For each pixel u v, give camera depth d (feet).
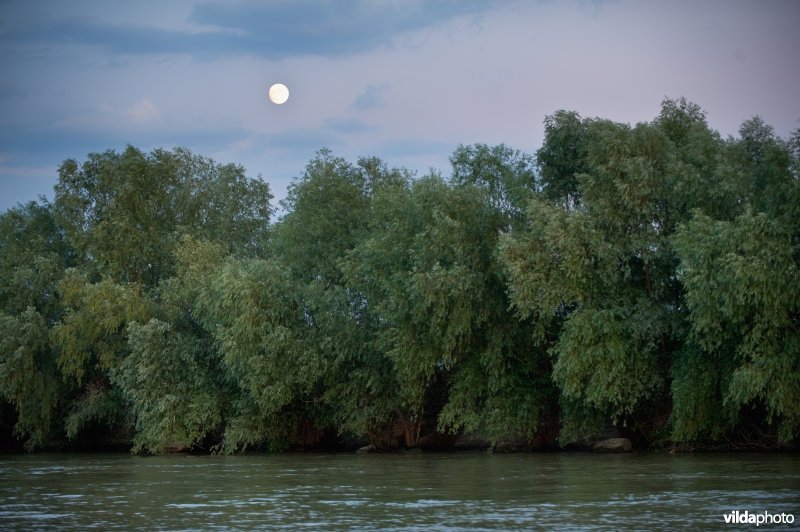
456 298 159.02
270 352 175.63
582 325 144.66
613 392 144.05
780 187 134.92
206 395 187.42
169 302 200.85
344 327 177.68
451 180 173.88
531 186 170.60
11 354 207.00
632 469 119.85
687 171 142.92
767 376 128.98
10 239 245.65
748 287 126.62
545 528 69.51
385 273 171.12
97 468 145.28
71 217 232.32
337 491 99.66
